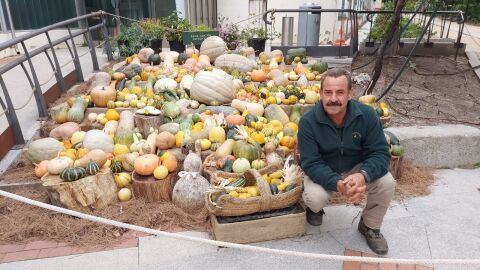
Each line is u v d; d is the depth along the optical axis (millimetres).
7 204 3535
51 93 5676
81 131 4492
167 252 3027
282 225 3146
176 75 6285
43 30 5363
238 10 11859
